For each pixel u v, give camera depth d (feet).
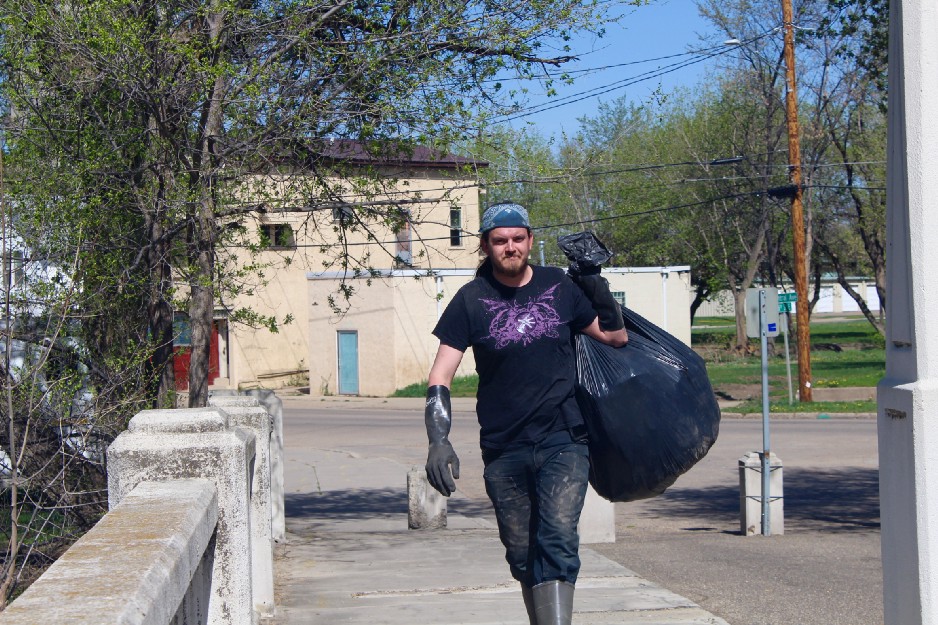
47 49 26.13
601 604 21.91
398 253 36.17
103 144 27.09
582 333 14.03
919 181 10.68
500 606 21.88
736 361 150.30
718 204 142.10
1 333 23.93
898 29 11.14
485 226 13.65
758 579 25.54
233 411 20.13
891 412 11.14
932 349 10.63
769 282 163.63
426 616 20.88
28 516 27.61
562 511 13.03
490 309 13.53
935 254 10.65
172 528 9.89
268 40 28.71
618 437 13.66
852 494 47.80
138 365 26.91
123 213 27.68
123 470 13.04
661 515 43.24
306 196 29.68
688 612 21.17
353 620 20.54
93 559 8.61
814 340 194.49
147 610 7.41
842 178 142.00
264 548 20.13
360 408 104.99
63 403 25.20
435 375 13.51
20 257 25.66
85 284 26.11
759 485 36.04
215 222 29.12
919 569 10.55
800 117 127.85
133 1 26.58
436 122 28.19
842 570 26.78
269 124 28.02
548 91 28.89
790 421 84.99
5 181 25.13
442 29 27.48
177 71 27.66
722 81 129.80
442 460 12.78
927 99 10.66
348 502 47.80
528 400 13.44
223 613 13.14
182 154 28.04
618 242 152.97
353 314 116.78
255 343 120.78
